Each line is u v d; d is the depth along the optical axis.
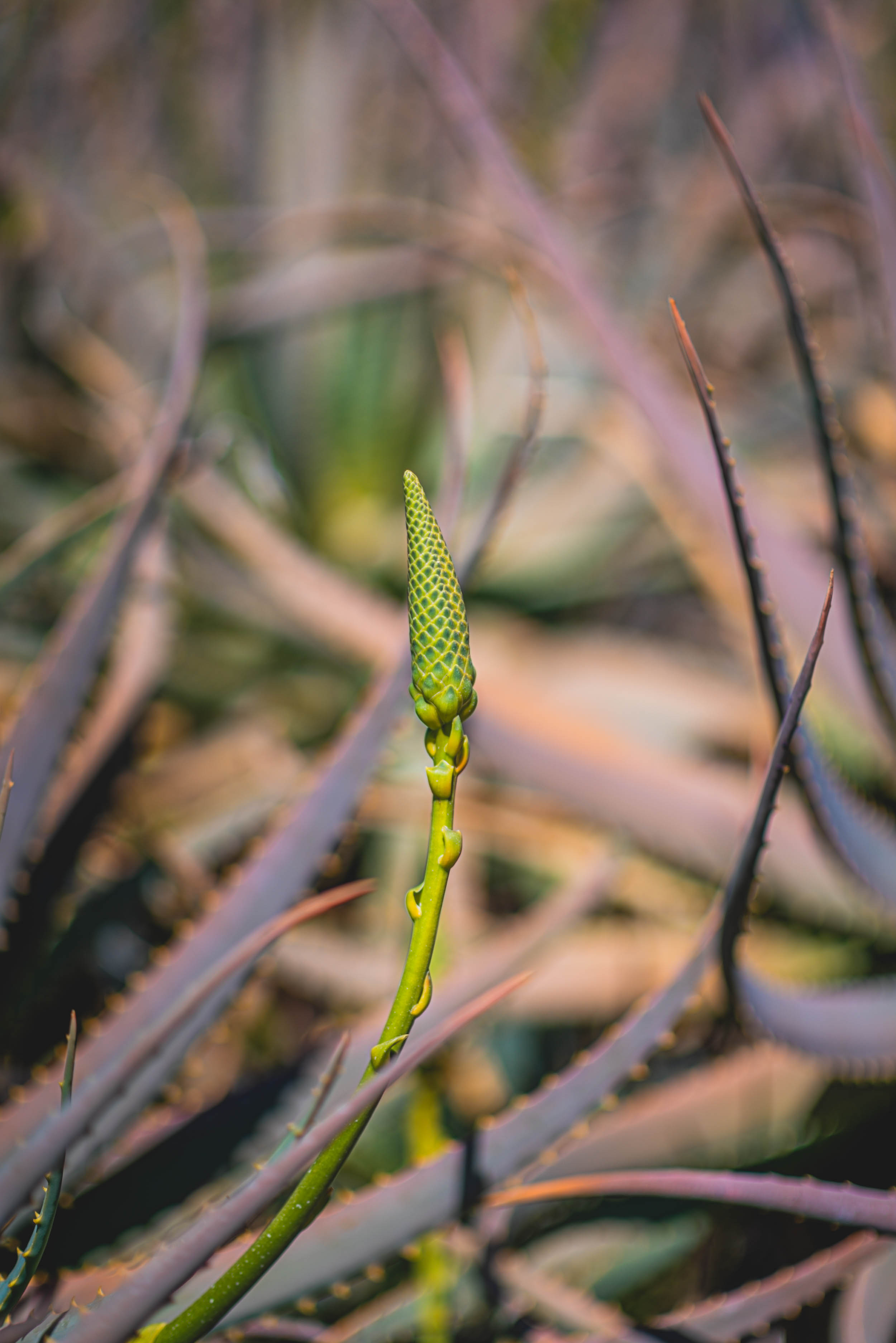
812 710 2.03
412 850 2.25
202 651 2.59
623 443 2.49
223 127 3.35
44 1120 1.16
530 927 1.55
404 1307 1.34
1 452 2.86
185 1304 1.08
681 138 3.58
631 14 3.50
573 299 2.02
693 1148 1.47
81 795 1.62
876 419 2.38
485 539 1.39
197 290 1.46
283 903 1.26
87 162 3.42
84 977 1.64
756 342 3.28
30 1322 1.02
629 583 2.92
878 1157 1.54
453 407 1.43
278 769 2.36
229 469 2.98
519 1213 1.42
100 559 1.44
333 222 2.90
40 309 2.94
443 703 0.87
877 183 1.92
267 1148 1.23
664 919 2.11
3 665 2.33
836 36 1.88
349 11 3.22
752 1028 1.27
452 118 2.00
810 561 1.96
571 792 1.89
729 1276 1.60
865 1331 1.27
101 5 3.31
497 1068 1.99
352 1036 1.35
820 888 1.83
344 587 2.39
